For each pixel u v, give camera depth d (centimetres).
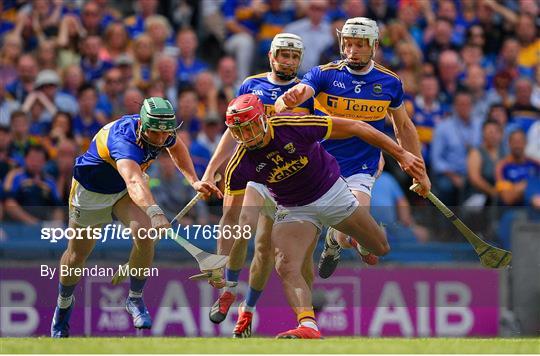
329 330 3559
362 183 2883
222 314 3022
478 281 3581
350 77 2858
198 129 4597
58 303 2944
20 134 4431
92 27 5019
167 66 4819
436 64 5075
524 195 4681
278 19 5181
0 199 4181
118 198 2784
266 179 2550
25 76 4656
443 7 5238
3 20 4962
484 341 2516
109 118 4647
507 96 5122
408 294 3578
